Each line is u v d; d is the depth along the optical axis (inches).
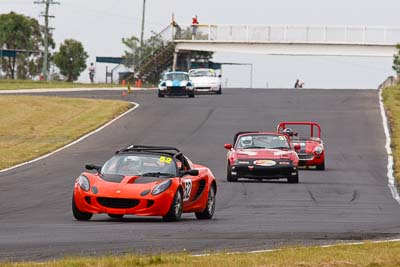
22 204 2412.6
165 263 1244.5
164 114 5802.2
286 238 1644.9
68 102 6378.0
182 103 6560.0
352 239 1638.8
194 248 1477.6
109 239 1593.3
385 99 6786.4
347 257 1328.7
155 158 2038.6
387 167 3754.9
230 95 7495.1
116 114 5787.4
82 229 1771.7
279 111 6043.3
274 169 3107.8
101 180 1966.0
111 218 2044.8
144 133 4918.8
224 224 1930.4
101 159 3909.9
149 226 1849.2
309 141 3705.7
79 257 1318.9
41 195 2652.6
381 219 2081.7
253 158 3129.9
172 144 4495.6
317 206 2429.9
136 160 2033.7
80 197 1950.1
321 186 3036.4
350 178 3336.6
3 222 1939.0
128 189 1929.1
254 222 1991.9
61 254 1380.4
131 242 1551.4
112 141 4606.3
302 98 7071.9
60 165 3661.4
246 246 1513.3
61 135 4822.8
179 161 2090.3
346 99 6939.0
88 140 4638.3
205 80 7632.9
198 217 2103.8
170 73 7249.0
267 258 1300.4
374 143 4648.1
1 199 2544.3
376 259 1314.0
